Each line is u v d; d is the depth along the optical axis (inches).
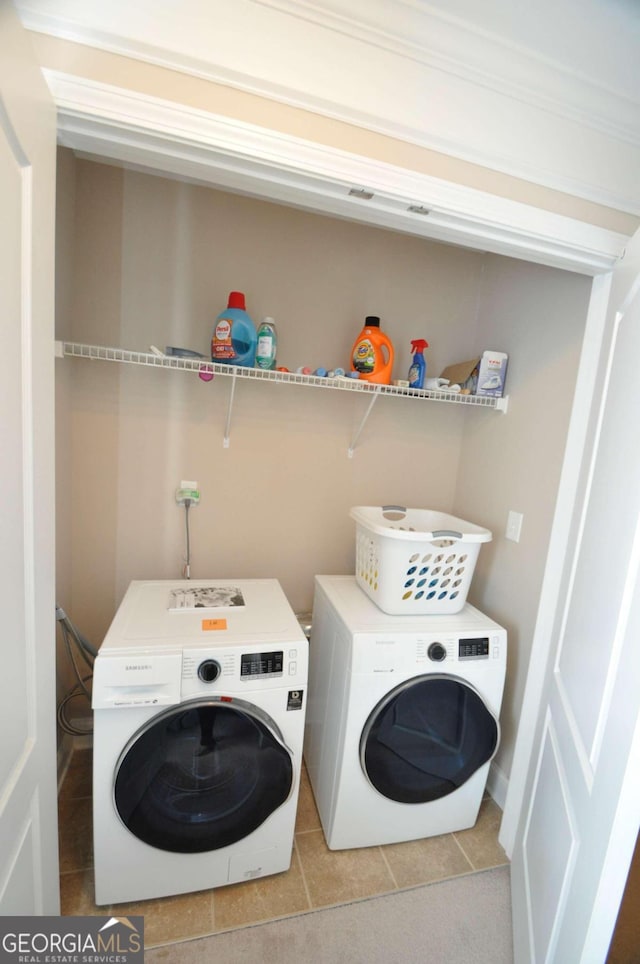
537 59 40.3
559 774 43.8
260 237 69.8
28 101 27.0
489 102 41.7
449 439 85.9
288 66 35.8
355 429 80.4
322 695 66.3
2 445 26.7
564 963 35.5
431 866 59.7
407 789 59.8
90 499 68.7
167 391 69.4
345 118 37.9
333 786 59.3
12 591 29.1
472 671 59.6
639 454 35.2
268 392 74.3
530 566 65.4
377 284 76.9
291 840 54.9
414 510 77.8
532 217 45.1
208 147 35.2
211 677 47.8
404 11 36.7
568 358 60.5
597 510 43.3
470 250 80.6
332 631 63.4
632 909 41.4
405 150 40.1
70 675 70.2
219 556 76.6
